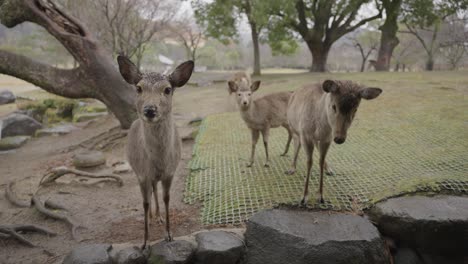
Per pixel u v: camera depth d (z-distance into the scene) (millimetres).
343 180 5215
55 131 12734
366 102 10102
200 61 44500
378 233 3883
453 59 33875
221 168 6371
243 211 4707
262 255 3898
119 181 6465
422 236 3855
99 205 5637
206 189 5590
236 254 3887
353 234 3805
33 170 8055
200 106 13906
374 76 16172
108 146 9406
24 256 4344
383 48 24531
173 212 5066
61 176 7074
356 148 6551
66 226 5027
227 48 48781
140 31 16500
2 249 4523
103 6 14844
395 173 5188
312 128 4559
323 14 23984
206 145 7855
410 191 4426
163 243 3967
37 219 5320
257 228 4020
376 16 23875
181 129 10070
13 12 9602
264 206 4730
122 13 15492
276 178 5645
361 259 3664
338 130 3797
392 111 8852
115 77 9797
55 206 5551
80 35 9914
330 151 6578
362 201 4551
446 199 4211
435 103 9203
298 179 5520
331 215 4215
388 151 6164
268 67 50469
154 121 3424
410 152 5961
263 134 6398
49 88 10070
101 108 17203
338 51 50250
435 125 7270
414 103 9422
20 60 9977
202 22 24203
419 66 42781
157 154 3781
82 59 9641
